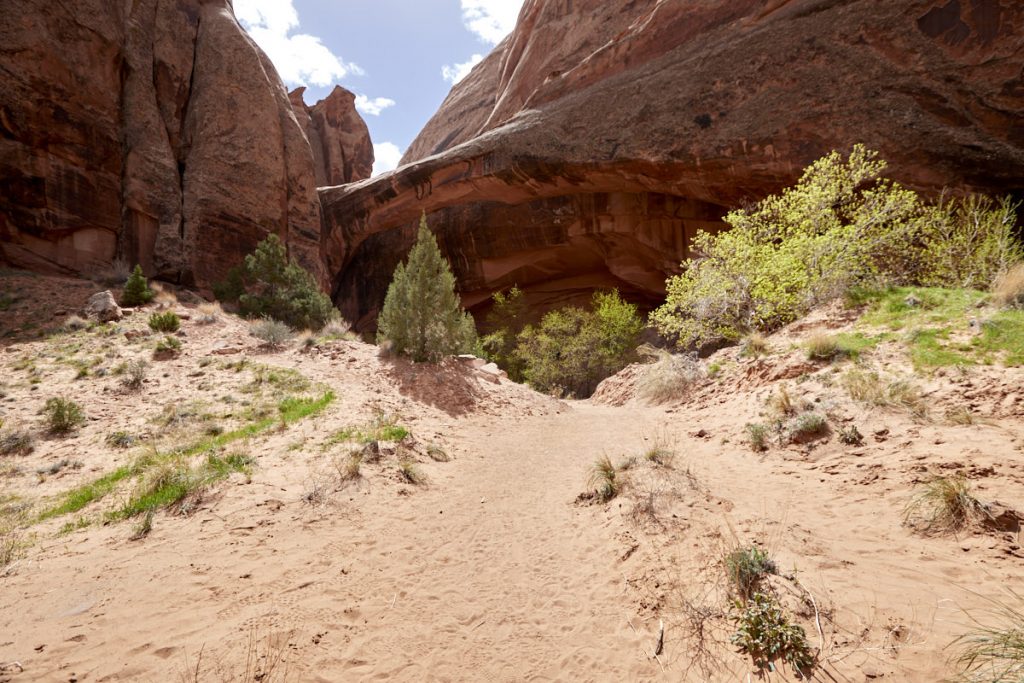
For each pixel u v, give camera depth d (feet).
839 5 55.67
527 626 11.14
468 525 16.72
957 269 38.45
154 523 16.05
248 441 24.73
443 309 44.52
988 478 12.59
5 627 10.65
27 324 47.93
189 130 84.74
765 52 59.41
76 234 68.49
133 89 77.71
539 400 45.85
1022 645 7.47
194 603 11.50
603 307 86.22
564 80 83.15
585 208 89.86
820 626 9.05
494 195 93.81
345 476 19.52
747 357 33.83
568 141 75.00
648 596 11.55
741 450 20.51
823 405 21.17
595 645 10.32
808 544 11.69
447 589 12.72
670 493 16.29
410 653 10.15
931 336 23.13
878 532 11.89
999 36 46.60
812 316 34.50
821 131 54.80
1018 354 18.83
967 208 42.39
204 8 95.40
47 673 9.07
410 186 97.91
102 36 73.20
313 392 34.83
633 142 68.49
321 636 10.48
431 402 36.04
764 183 61.77
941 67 49.16
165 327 49.21
